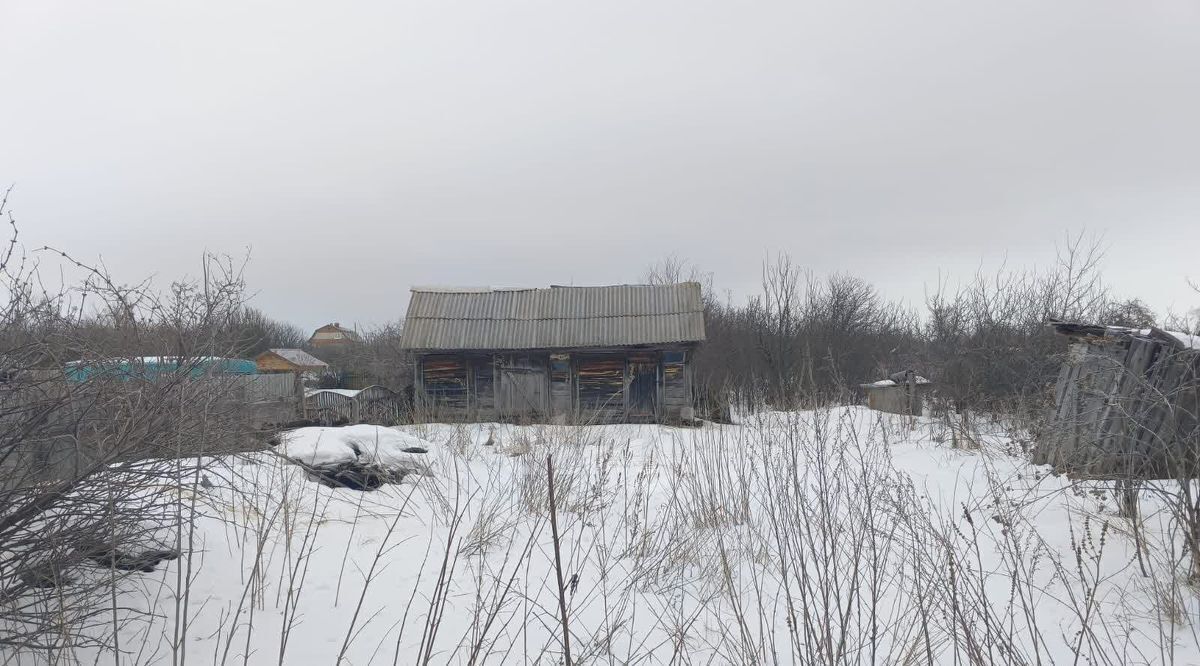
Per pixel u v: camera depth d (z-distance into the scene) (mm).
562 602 3014
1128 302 13398
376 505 6645
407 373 22562
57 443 3521
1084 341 7844
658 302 19906
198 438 3832
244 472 6113
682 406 18859
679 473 6984
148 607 4113
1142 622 4309
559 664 3816
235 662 3807
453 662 4012
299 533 5594
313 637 4172
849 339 26641
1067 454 7219
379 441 7859
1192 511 4445
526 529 6367
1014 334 13844
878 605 4590
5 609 3348
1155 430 5828
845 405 10266
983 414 11797
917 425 12031
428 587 4977
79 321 3695
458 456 9266
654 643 4410
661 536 5871
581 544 6070
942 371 13047
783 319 25391
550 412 17969
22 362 3418
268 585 4707
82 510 3439
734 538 5922
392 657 4031
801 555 3980
